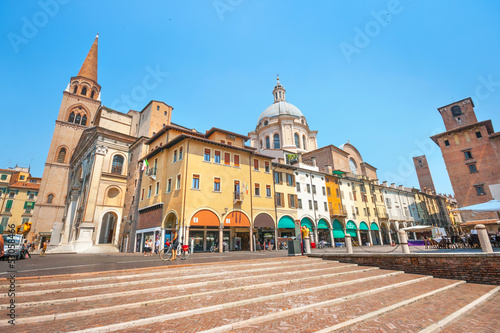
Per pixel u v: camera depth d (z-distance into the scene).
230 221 27.36
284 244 31.69
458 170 39.78
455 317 5.83
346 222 41.09
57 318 5.02
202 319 5.27
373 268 13.12
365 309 6.14
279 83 71.81
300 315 5.71
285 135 56.69
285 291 7.70
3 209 55.72
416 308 6.62
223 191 27.86
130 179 36.59
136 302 6.13
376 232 46.12
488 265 10.40
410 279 10.55
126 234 33.28
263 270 11.23
